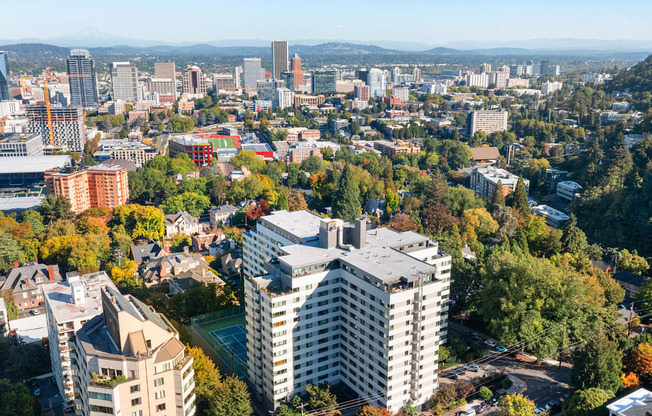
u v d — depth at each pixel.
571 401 159.00
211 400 160.75
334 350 183.00
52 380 198.25
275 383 172.25
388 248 189.12
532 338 186.25
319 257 178.50
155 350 136.75
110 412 130.38
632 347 185.25
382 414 158.25
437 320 169.62
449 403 171.75
